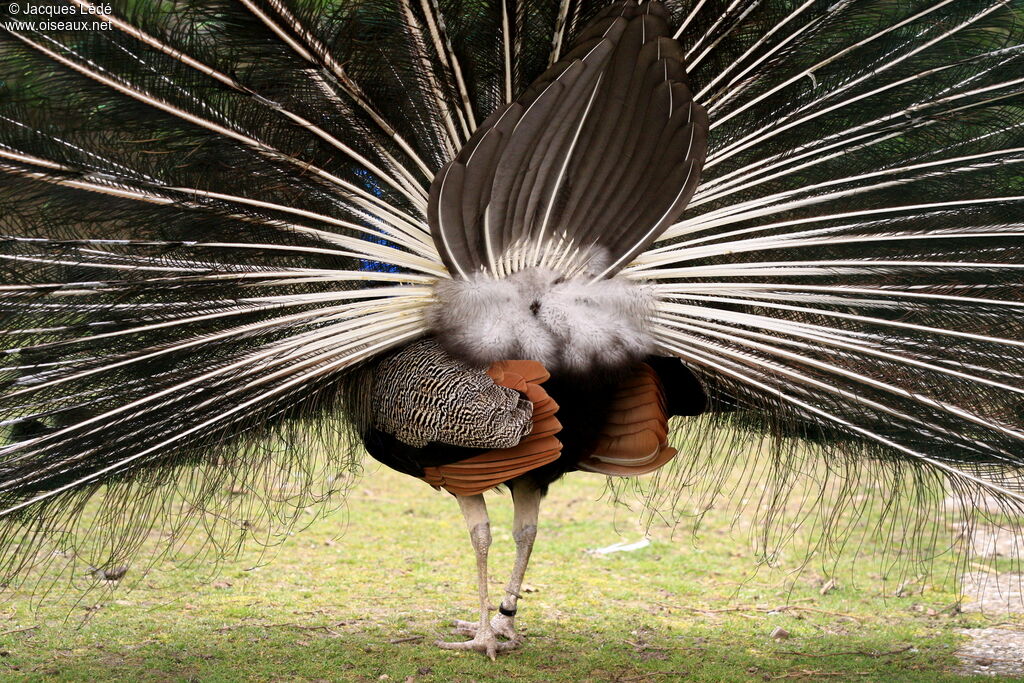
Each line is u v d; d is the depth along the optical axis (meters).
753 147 6.74
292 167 6.08
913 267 6.48
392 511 11.50
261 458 6.56
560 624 8.06
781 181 6.79
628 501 12.30
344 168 6.24
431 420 6.22
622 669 7.08
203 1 5.50
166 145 5.82
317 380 6.47
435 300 6.44
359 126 6.12
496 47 6.16
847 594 9.11
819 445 7.10
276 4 5.51
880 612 8.62
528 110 5.70
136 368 6.04
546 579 9.32
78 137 5.64
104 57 5.43
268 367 6.16
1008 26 6.43
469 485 6.48
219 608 8.05
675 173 6.07
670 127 5.90
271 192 6.09
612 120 5.91
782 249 6.75
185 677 6.55
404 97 6.20
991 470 6.59
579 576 9.46
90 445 5.96
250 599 8.33
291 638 7.43
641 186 6.16
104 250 5.88
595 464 6.87
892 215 6.63
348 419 6.79
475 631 7.58
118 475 6.16
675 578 9.50
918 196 6.61
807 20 6.38
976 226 6.46
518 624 8.01
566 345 6.32
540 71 6.32
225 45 5.68
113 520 6.31
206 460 6.35
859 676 7.04
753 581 9.47
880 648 7.69
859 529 11.07
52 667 6.62
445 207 5.93
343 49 5.81
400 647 7.32
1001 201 6.44
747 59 6.48
